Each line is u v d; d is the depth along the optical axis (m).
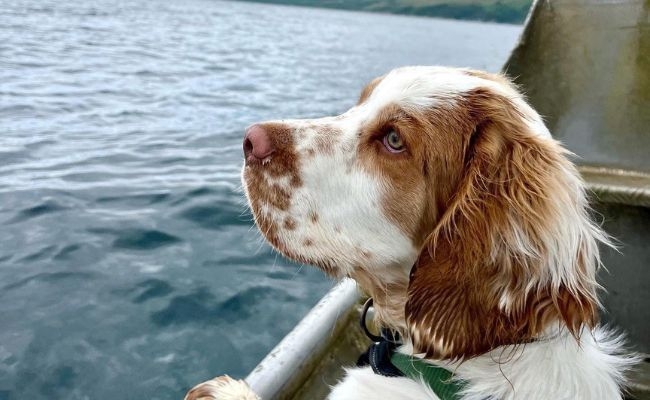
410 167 0.33
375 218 0.34
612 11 0.52
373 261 0.34
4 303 0.72
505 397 0.29
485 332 0.28
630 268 0.45
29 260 0.81
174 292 0.77
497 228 0.29
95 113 1.71
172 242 0.90
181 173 1.20
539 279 0.29
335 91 2.57
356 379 0.34
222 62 3.17
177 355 0.66
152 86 2.25
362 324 0.36
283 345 0.46
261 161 0.36
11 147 1.29
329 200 0.35
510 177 0.30
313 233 0.35
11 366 0.62
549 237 0.29
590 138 0.52
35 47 2.87
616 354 0.35
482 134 0.31
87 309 0.72
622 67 0.51
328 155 0.35
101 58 2.80
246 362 0.65
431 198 0.32
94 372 0.63
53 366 0.63
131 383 0.61
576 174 0.31
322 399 0.43
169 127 1.62
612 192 0.45
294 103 2.19
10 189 1.04
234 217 0.99
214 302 0.76
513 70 0.54
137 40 3.74
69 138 1.41
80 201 1.01
